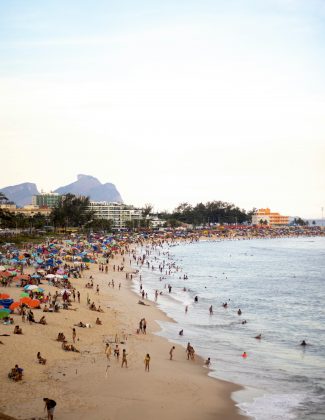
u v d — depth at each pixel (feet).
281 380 134.72
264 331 195.62
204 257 567.59
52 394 109.19
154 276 370.32
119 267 409.69
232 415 108.27
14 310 184.65
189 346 153.07
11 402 102.12
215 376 135.74
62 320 180.24
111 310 218.59
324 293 298.97
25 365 124.57
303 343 174.91
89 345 152.87
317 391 126.00
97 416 100.53
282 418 107.86
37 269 294.87
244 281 354.95
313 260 549.54
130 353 149.69
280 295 290.35
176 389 121.60
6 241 512.22
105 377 124.26
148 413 104.94
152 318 211.41
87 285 280.10
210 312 229.45
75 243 551.59
